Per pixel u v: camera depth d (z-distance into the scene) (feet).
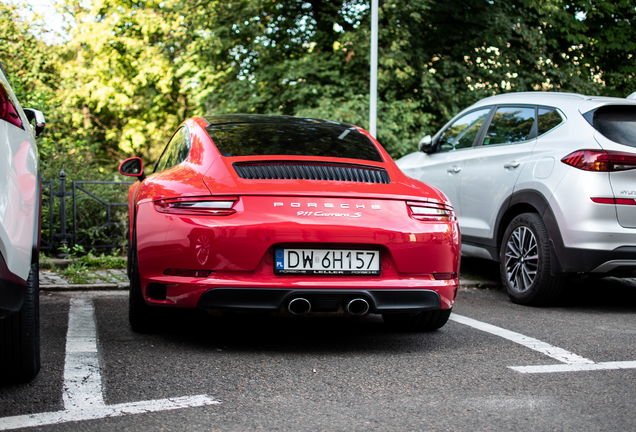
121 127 76.59
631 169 15.55
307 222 10.61
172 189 11.23
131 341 12.08
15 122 7.98
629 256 15.40
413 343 12.39
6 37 49.14
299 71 47.96
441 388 9.34
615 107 16.58
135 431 7.44
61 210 24.57
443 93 49.37
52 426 7.55
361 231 10.82
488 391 9.20
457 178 21.07
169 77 62.03
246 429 7.58
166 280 10.82
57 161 29.37
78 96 66.08
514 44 54.44
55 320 14.06
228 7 51.67
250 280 10.50
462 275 22.41
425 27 51.57
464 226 20.57
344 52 49.24
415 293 11.18
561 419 8.01
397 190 11.61
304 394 8.98
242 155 11.87
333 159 12.17
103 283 19.26
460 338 12.89
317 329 13.66
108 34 63.10
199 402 8.54
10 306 7.13
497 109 20.47
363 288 10.81
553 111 17.85
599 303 17.99
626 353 11.68
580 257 15.76
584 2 54.54
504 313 16.05
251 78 51.60
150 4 63.77
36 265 9.16
